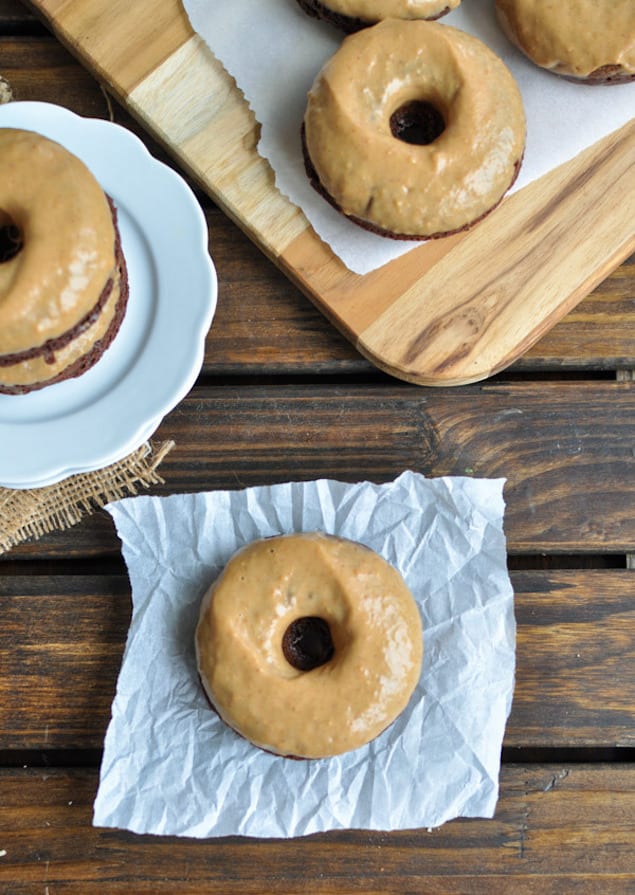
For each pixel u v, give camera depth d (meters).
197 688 0.57
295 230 0.58
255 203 0.59
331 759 0.57
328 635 0.58
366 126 0.56
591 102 0.59
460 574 0.58
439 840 0.58
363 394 0.60
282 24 0.59
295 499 0.58
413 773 0.57
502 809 0.58
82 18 0.59
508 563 0.60
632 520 0.59
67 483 0.58
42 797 0.58
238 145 0.59
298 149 0.59
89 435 0.56
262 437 0.59
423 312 0.58
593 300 0.60
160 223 0.57
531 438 0.59
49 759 0.58
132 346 0.57
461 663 0.57
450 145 0.56
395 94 0.57
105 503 0.59
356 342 0.58
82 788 0.58
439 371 0.58
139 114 0.59
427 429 0.59
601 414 0.60
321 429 0.59
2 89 0.60
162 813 0.56
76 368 0.55
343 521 0.58
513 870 0.58
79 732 0.58
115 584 0.59
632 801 0.58
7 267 0.52
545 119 0.59
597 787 0.58
